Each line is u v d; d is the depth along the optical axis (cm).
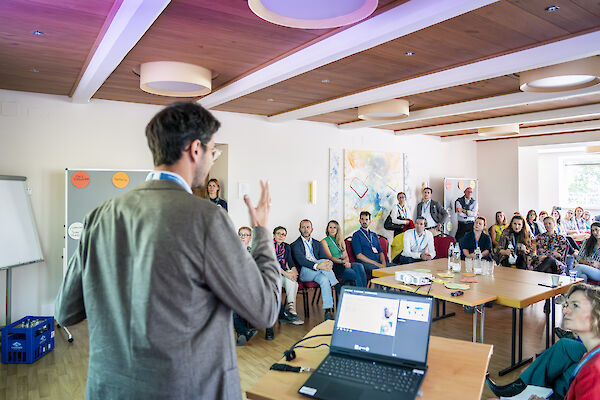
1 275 485
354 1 241
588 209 1088
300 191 713
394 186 842
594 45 315
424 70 417
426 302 168
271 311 112
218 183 628
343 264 568
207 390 103
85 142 532
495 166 976
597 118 711
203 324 105
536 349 415
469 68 396
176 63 394
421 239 585
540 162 1136
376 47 347
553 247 609
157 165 116
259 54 373
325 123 745
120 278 106
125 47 317
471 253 607
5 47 348
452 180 915
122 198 113
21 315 496
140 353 100
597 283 506
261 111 634
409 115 639
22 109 495
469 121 737
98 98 538
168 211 104
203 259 102
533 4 267
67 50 355
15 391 330
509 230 634
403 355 162
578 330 194
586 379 166
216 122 121
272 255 123
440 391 146
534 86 427
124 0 253
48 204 509
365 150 797
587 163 1087
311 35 326
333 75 434
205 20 297
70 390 333
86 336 457
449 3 245
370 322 173
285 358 174
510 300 333
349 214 773
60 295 121
